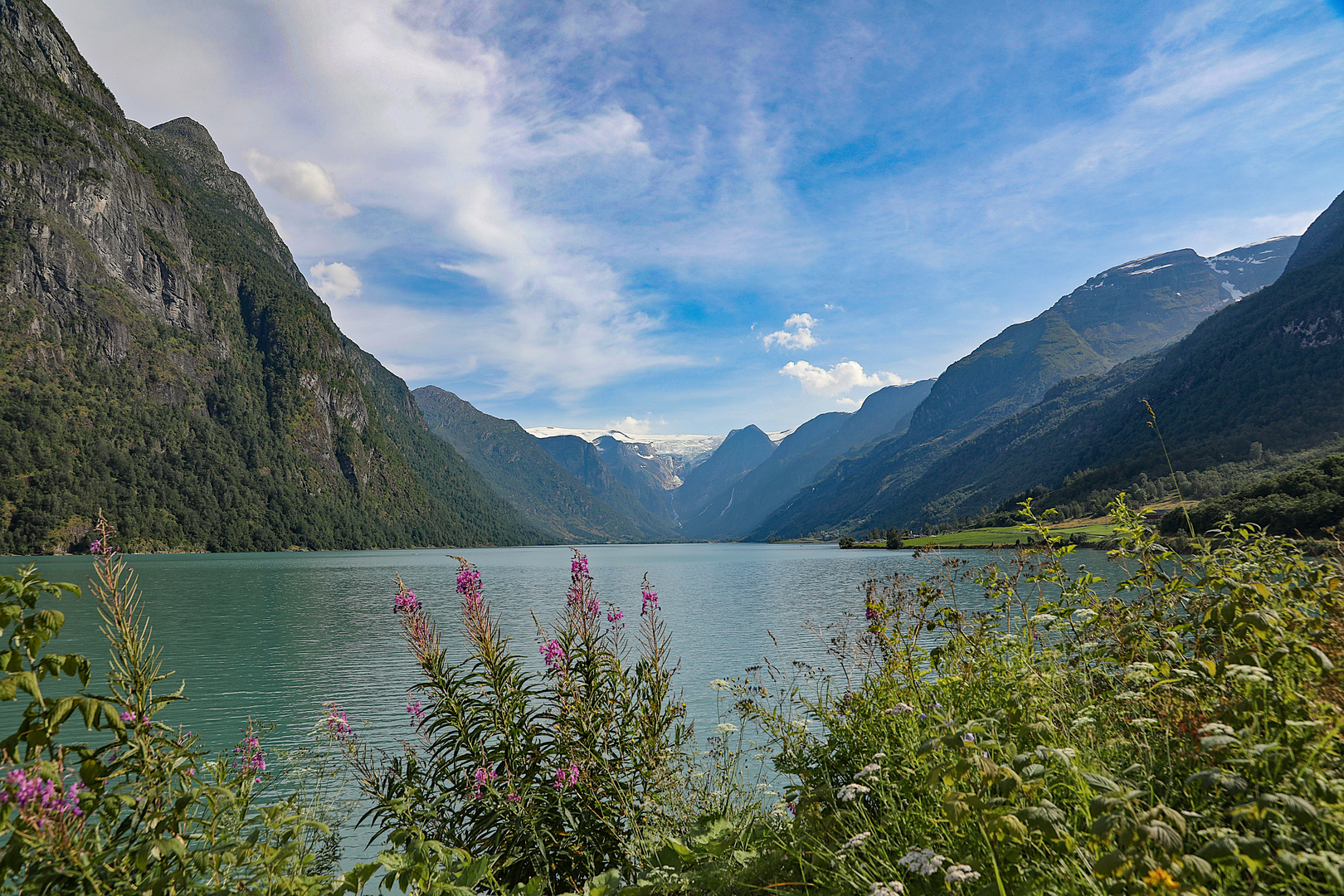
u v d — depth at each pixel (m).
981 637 5.96
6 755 3.47
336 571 133.75
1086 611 5.57
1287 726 3.10
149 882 3.54
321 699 29.36
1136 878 2.45
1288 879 2.39
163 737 4.20
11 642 3.61
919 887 3.40
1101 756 3.84
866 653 6.25
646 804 6.05
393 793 6.21
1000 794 2.98
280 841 4.38
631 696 6.46
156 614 62.25
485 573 130.62
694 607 62.25
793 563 151.62
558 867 5.87
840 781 5.45
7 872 3.33
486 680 6.25
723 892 4.25
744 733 10.14
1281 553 5.37
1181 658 4.41
